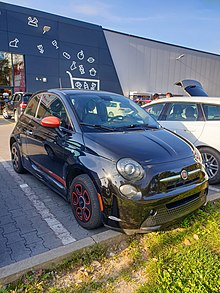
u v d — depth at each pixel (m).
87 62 18.89
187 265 2.27
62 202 3.58
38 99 4.19
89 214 2.72
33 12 16.12
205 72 26.88
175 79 24.52
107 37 19.81
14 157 4.85
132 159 2.45
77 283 2.08
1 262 2.29
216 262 2.31
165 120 5.19
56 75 17.47
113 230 2.58
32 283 2.04
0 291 1.95
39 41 16.53
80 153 2.77
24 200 3.63
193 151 2.95
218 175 4.37
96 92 3.87
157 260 2.36
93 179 2.57
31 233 2.79
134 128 3.24
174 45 23.84
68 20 17.67
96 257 2.38
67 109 3.26
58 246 2.57
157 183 2.41
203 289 1.97
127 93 21.52
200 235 2.79
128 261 2.37
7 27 15.22
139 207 2.34
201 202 2.87
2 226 2.92
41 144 3.62
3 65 15.43
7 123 13.05
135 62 21.56
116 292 2.00
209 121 4.53
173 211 2.52
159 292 1.97
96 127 3.06
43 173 3.65
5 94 14.96
